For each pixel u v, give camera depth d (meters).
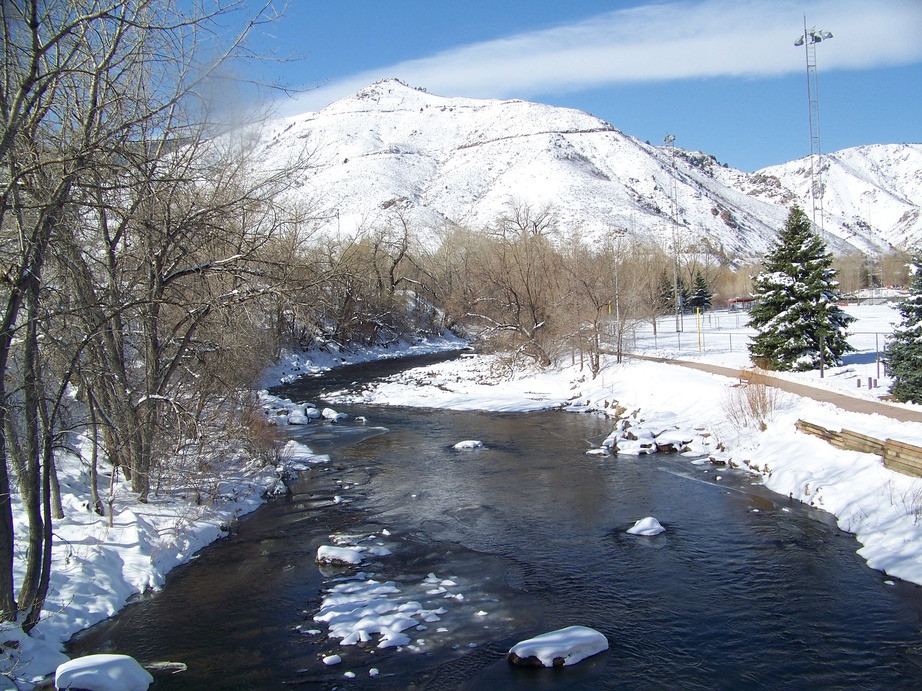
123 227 12.91
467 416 28.73
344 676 8.78
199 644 9.73
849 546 12.58
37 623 9.50
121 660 8.52
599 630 9.88
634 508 15.39
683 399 25.11
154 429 14.77
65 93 11.23
